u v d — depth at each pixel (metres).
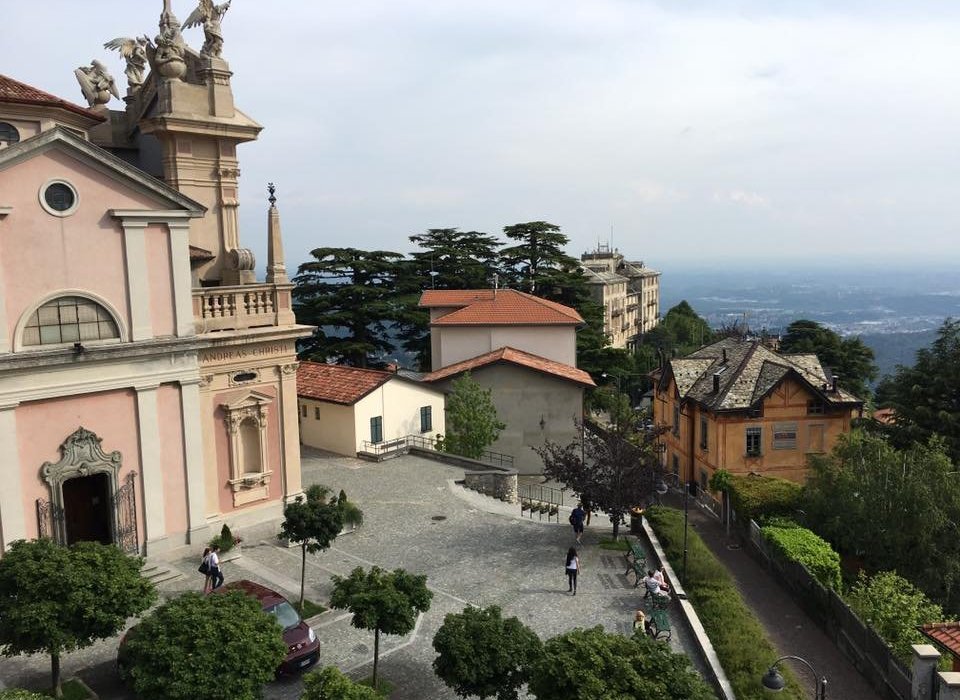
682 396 46.19
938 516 27.27
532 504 33.84
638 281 135.88
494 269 75.69
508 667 14.39
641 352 90.38
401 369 60.44
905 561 28.02
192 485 24.39
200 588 21.59
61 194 20.92
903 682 18.11
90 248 21.55
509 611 21.47
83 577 14.40
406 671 17.70
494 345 50.62
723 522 35.06
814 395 41.06
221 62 27.75
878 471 29.08
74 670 17.09
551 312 51.16
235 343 25.47
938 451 30.66
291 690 16.67
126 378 22.39
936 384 40.97
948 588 27.53
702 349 52.69
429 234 75.81
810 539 27.42
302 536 20.30
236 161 28.83
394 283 68.06
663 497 42.84
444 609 21.39
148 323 22.88
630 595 22.78
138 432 22.94
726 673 17.89
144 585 15.22
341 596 16.03
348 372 42.25
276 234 26.86
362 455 39.06
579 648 12.55
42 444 20.86
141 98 28.95
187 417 24.11
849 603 23.38
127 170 21.97
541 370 45.09
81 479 22.33
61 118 25.78
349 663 17.98
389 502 31.62
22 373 20.22
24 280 20.27
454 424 41.16
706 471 43.16
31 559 14.39
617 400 58.81
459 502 31.86
